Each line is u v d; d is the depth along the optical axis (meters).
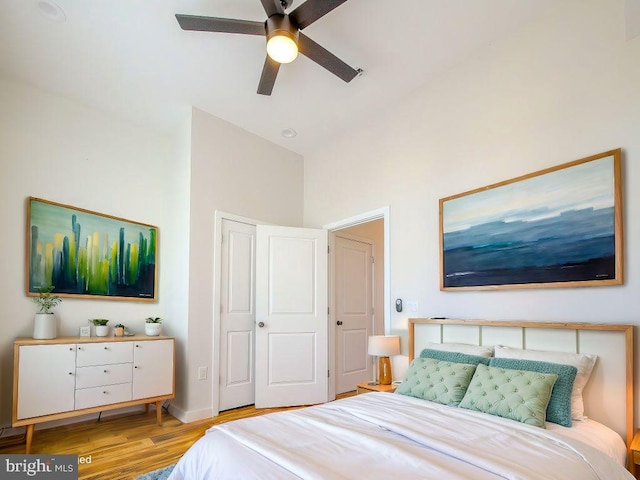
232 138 4.24
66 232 3.59
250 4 2.57
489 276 2.86
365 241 5.24
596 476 1.47
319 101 3.80
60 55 3.07
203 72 3.31
